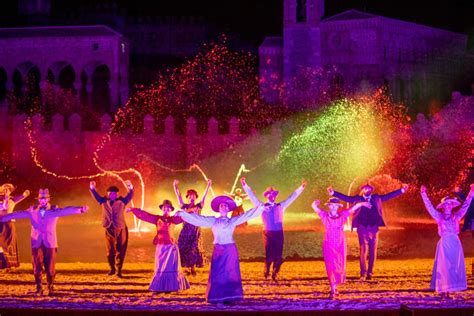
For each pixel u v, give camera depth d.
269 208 12.84
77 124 38.97
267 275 13.05
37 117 39.03
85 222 27.16
